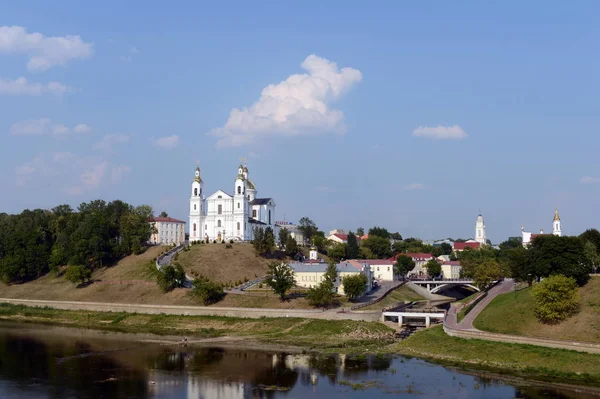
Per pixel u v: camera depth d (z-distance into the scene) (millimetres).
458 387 110938
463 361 130000
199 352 145125
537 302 143125
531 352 126625
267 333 170750
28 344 157250
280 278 195500
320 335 164625
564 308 139375
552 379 114812
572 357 121438
